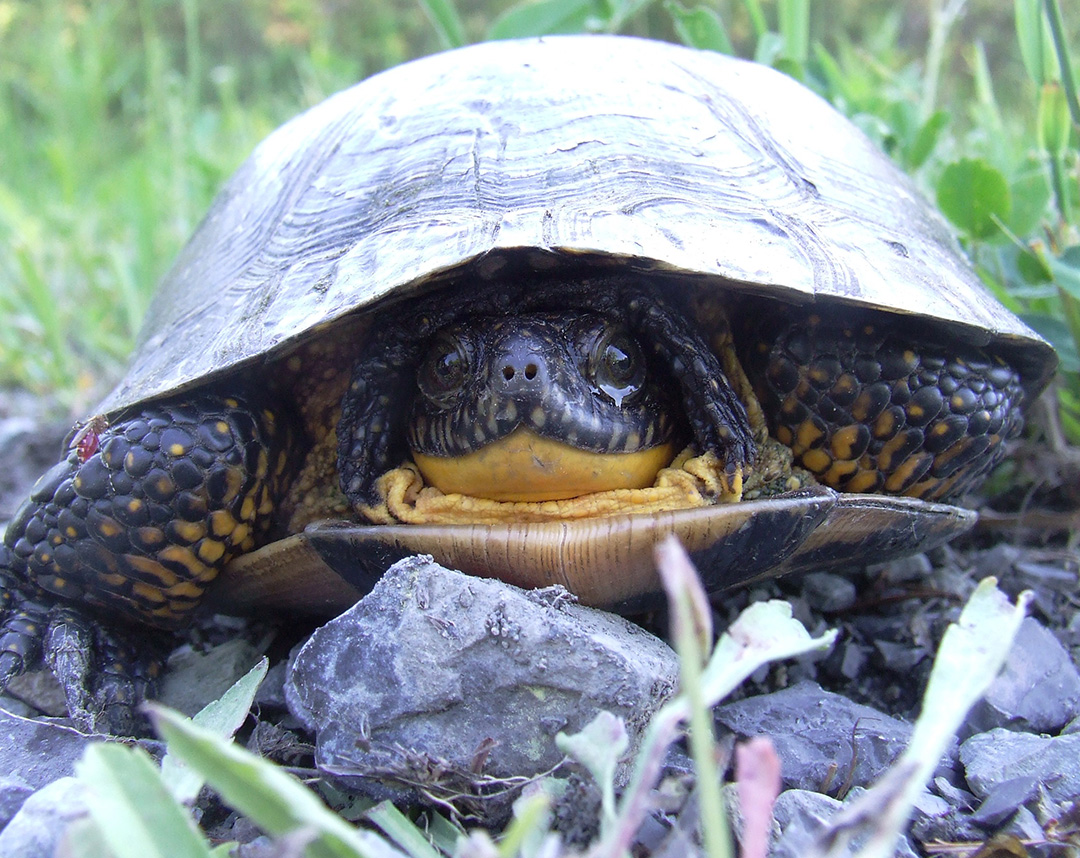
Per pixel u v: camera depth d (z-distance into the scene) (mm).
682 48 175
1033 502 191
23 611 137
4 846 87
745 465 133
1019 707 120
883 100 259
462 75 153
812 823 93
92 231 407
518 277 126
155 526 128
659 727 72
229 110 516
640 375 128
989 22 646
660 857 87
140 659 140
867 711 119
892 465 140
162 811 74
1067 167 201
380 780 96
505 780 95
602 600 122
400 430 136
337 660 101
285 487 141
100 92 582
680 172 132
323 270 128
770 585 154
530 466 121
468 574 120
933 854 98
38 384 324
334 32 812
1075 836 95
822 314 135
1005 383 141
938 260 142
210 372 124
